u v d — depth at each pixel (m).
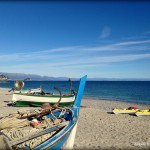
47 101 22.00
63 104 21.81
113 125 14.24
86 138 11.22
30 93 23.48
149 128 13.55
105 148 9.77
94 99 34.81
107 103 28.77
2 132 8.09
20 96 22.12
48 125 8.77
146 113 17.97
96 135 11.80
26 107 22.00
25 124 8.80
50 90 58.31
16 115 9.89
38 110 10.59
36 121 9.02
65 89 62.88
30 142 7.37
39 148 6.60
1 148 6.90
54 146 6.98
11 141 7.25
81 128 13.31
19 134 7.92
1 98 31.66
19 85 23.95
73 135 8.82
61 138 7.37
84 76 12.20
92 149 9.61
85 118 16.50
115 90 64.94
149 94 48.03
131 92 55.31
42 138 7.67
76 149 9.56
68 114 10.47
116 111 18.78
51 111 10.42
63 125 8.55
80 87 11.88
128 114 18.64
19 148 7.00
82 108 21.67
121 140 10.97
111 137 11.48
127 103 29.47
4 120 8.85
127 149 9.69
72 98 21.94
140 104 28.64
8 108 21.11
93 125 14.16
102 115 17.86
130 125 14.34
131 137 11.51
